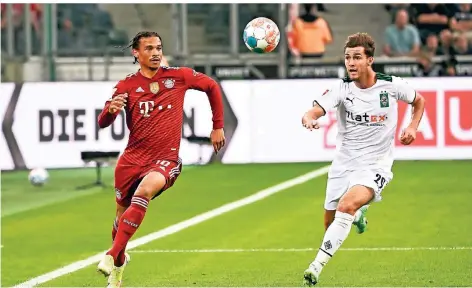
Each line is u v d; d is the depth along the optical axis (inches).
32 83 1829.5
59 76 2059.5
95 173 1886.1
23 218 1480.1
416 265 1119.0
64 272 1134.4
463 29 2058.3
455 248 1206.3
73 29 2105.1
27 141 1829.5
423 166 1806.1
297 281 1053.8
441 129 1813.5
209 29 2103.8
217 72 2026.3
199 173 1802.4
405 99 967.0
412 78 1809.8
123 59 2105.1
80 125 1829.5
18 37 2046.0
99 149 1827.0
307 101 1833.2
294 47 2018.9
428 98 1808.6
